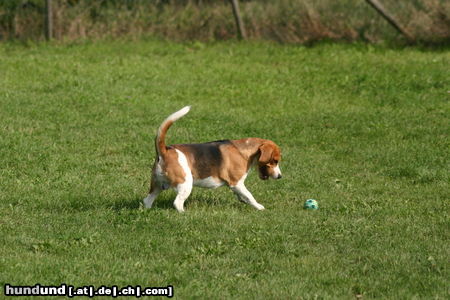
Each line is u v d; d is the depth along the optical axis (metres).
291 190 12.56
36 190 11.93
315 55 25.42
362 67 23.31
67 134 15.84
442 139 15.89
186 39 28.38
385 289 7.93
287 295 7.66
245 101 19.61
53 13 27.73
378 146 15.54
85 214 10.54
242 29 28.16
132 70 22.78
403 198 12.03
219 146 10.87
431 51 25.80
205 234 9.66
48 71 22.30
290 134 16.55
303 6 27.75
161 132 10.38
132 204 11.21
